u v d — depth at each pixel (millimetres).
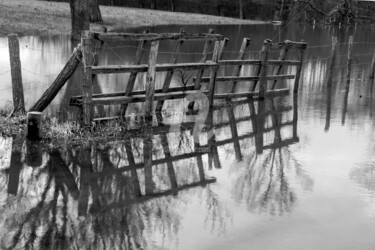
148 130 10516
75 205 6816
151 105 10938
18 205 6738
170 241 5840
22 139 9352
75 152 8938
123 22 39500
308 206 6914
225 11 65312
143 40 10867
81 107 10898
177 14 55531
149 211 6684
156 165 8570
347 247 5770
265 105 13695
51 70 16078
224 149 9633
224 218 6480
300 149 9734
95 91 13375
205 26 43656
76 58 10188
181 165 8609
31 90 13234
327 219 6500
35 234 5938
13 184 7441
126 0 64875
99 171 8141
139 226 6215
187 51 23109
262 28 42781
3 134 9539
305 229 6199
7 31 25219
